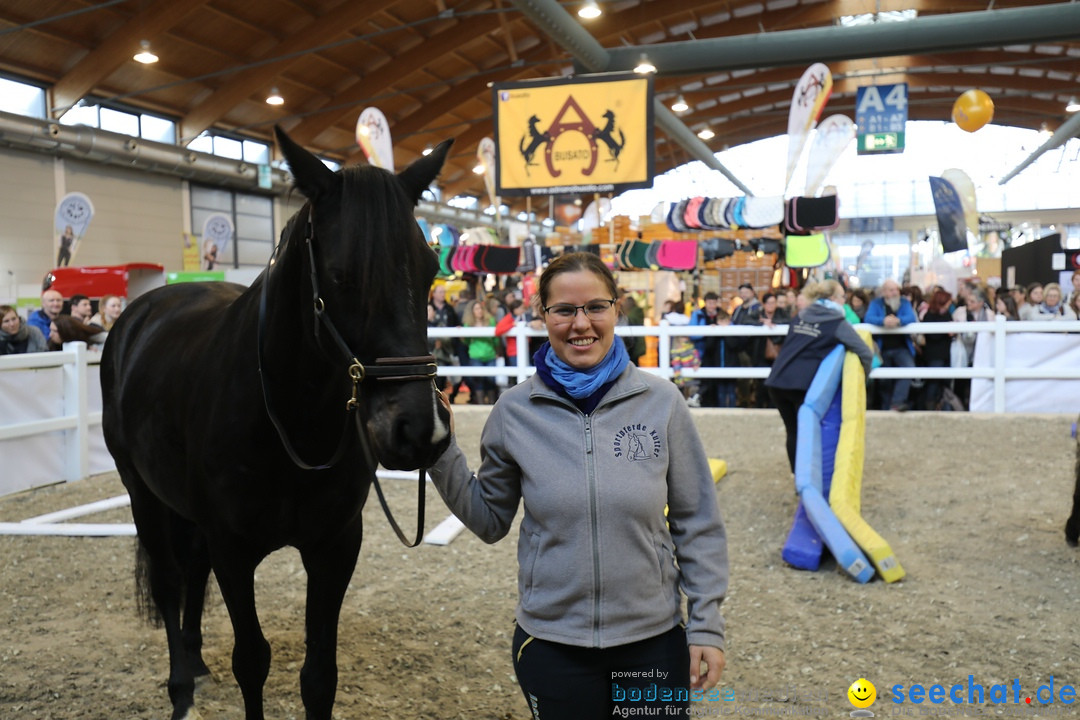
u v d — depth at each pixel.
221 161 18.64
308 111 20.45
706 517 1.66
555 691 1.58
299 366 1.91
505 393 1.71
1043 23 14.12
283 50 17.02
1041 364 7.75
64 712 2.61
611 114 8.94
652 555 1.59
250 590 2.10
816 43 15.27
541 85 9.07
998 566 3.91
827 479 4.25
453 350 9.80
